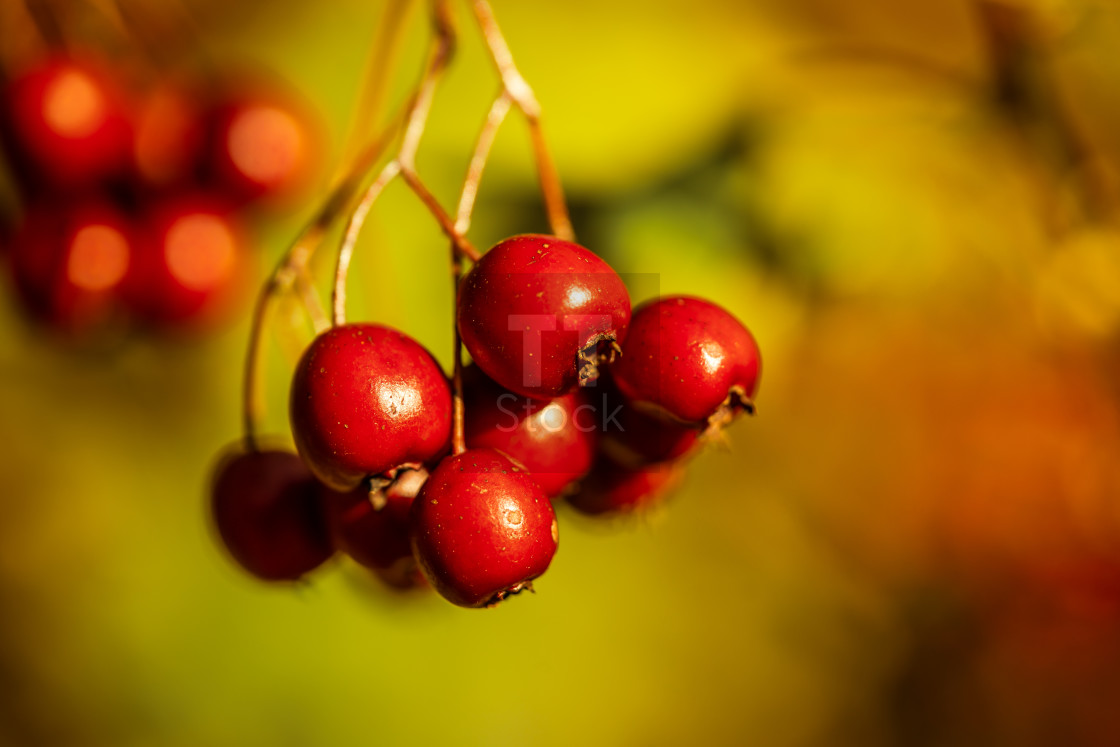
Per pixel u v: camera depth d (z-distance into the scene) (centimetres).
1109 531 33
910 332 32
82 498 29
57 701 29
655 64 26
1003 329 31
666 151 25
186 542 29
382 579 18
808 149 25
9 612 29
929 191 25
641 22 26
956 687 35
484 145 18
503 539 17
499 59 18
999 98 24
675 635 33
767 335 25
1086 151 24
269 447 19
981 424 34
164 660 29
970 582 36
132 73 23
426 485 17
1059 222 25
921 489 36
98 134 22
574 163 25
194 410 28
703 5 27
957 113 24
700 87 26
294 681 29
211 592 29
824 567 36
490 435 17
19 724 29
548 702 31
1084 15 23
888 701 35
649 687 32
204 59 23
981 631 35
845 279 25
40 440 29
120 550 29
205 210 23
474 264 17
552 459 18
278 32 27
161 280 22
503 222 24
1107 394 31
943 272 26
